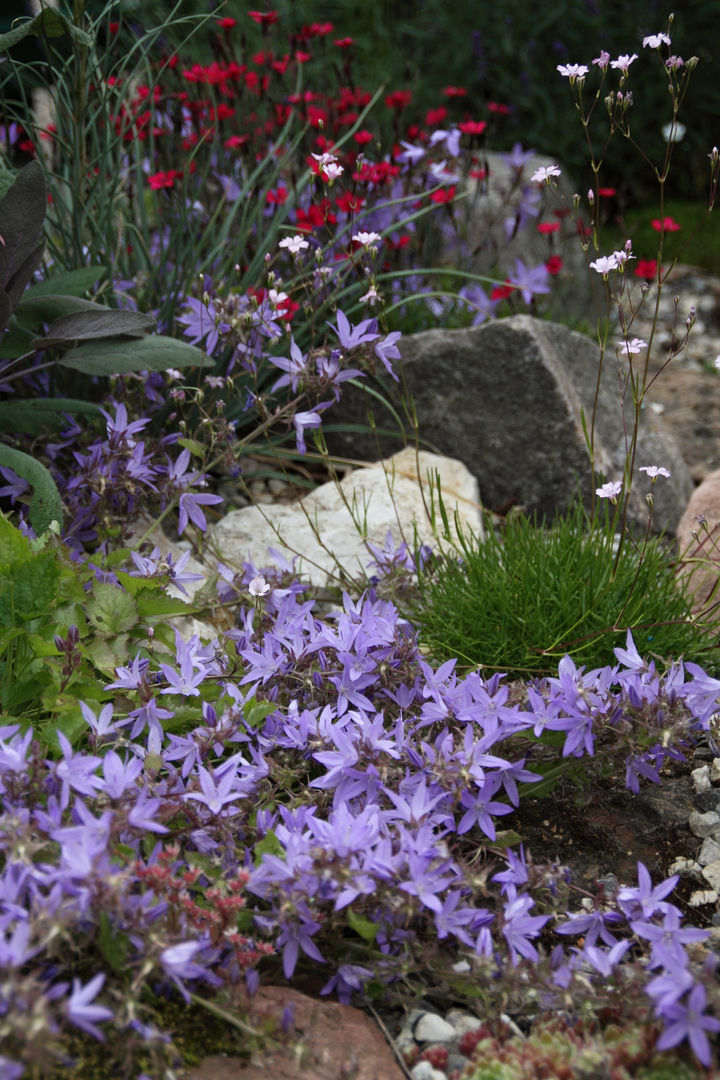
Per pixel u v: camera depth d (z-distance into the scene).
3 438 3.32
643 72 8.22
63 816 1.93
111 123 3.75
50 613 2.33
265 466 4.04
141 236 3.84
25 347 3.06
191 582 3.09
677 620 2.77
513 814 2.40
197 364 2.87
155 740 2.12
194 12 5.51
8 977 1.47
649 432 4.27
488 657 2.80
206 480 3.73
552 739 2.21
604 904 2.02
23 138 4.61
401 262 4.52
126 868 1.80
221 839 1.99
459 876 1.93
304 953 1.94
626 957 1.98
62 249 3.73
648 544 3.15
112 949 1.65
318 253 3.01
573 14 8.16
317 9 7.04
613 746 2.16
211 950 1.78
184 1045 1.71
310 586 3.11
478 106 7.83
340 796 2.11
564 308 5.46
